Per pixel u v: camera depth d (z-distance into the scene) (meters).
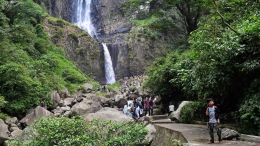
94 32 57.50
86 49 43.69
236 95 9.09
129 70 47.88
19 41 27.28
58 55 34.94
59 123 7.14
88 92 28.22
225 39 8.40
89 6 58.16
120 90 32.38
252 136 7.00
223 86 8.65
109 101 20.95
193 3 20.97
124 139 7.09
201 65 8.52
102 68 45.62
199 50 8.51
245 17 10.64
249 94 8.09
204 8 20.92
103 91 28.92
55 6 50.06
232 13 13.63
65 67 32.34
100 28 58.53
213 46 8.02
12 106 15.38
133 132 7.52
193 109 10.47
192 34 9.83
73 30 43.34
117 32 56.19
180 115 11.16
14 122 14.00
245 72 8.33
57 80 25.30
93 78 43.41
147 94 19.92
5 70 16.20
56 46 39.25
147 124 11.37
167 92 15.58
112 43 50.25
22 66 18.27
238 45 8.03
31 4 38.94
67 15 53.19
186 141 6.82
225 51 8.09
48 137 6.76
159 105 16.12
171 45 47.97
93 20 58.34
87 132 7.49
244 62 8.10
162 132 8.88
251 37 8.04
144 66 47.75
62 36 40.94
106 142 6.97
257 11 9.57
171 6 23.92
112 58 48.06
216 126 6.42
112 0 61.03
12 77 16.09
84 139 6.82
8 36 25.08
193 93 11.12
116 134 7.75
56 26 41.25
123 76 47.66
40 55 29.75
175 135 7.92
